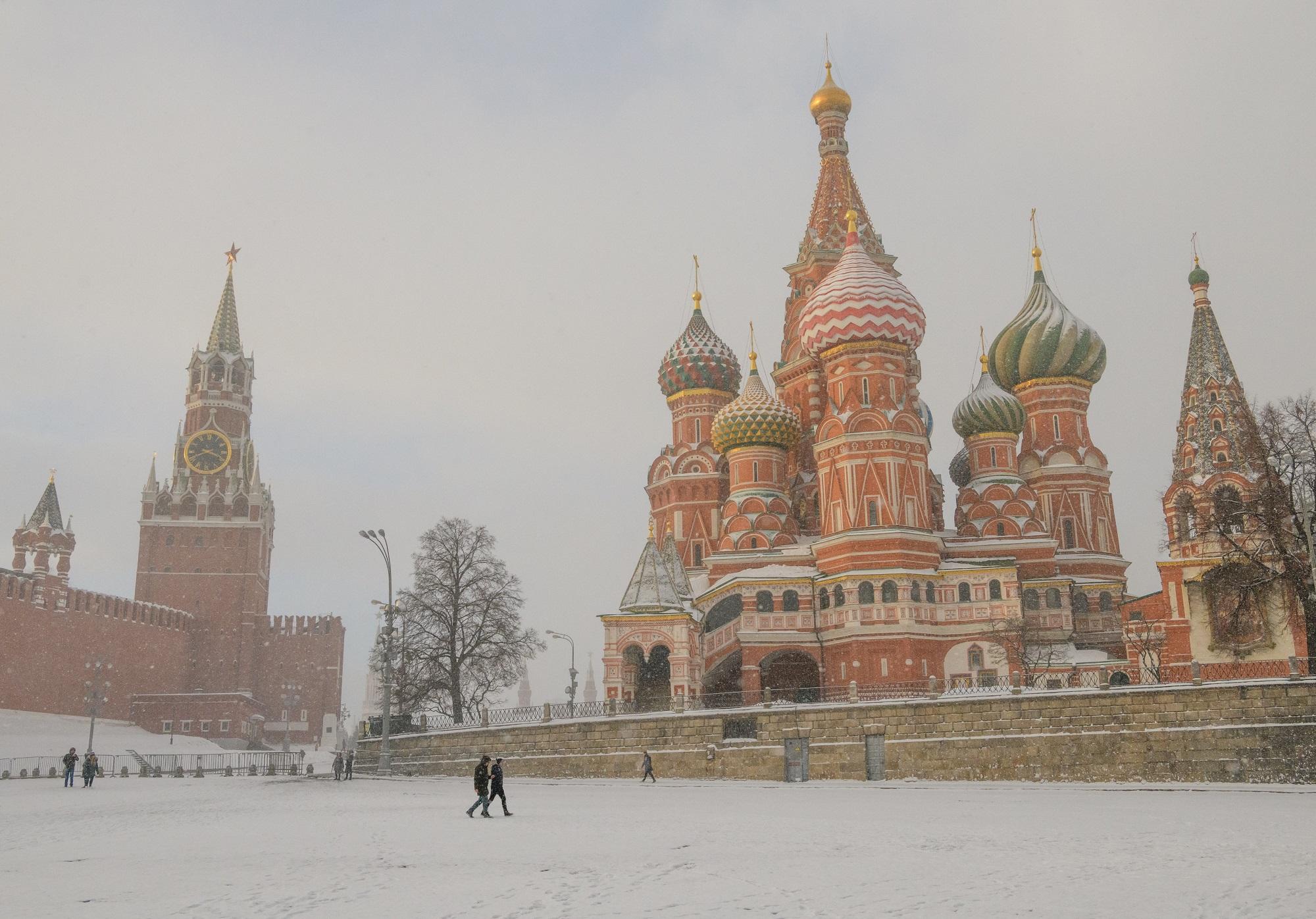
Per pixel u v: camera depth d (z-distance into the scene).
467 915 14.65
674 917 14.35
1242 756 48.62
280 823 30.41
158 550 160.25
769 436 91.12
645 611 73.25
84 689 130.62
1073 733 52.03
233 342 175.25
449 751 67.50
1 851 22.97
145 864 20.36
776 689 79.06
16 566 129.25
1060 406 93.75
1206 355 70.75
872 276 84.12
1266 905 14.87
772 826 27.89
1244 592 58.03
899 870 18.72
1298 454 57.00
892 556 78.12
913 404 98.06
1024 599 82.38
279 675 161.25
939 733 54.91
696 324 105.94
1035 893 15.98
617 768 61.25
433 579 82.25
